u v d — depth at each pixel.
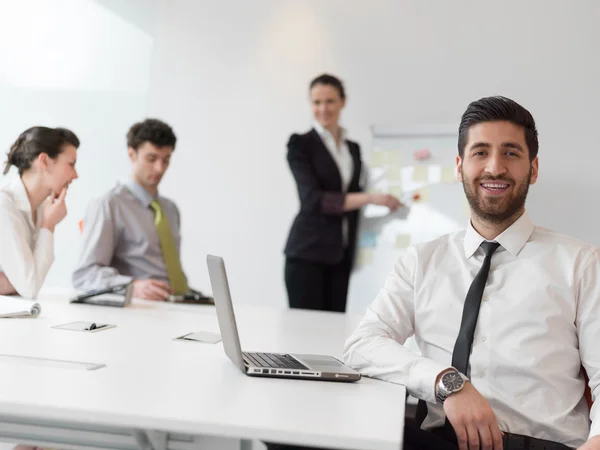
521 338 1.47
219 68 4.83
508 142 1.52
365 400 1.20
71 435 1.10
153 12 4.93
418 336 1.61
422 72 4.52
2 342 1.55
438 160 4.17
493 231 1.57
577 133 4.28
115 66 4.98
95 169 4.98
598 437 1.27
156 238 3.31
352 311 4.20
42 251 2.54
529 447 1.38
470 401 1.30
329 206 3.97
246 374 1.35
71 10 5.03
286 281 4.09
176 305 2.75
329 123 4.04
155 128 3.26
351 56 4.63
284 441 0.96
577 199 4.27
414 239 4.15
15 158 2.59
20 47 5.08
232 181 4.81
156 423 0.98
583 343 1.46
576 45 4.29
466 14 4.46
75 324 1.92
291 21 4.73
